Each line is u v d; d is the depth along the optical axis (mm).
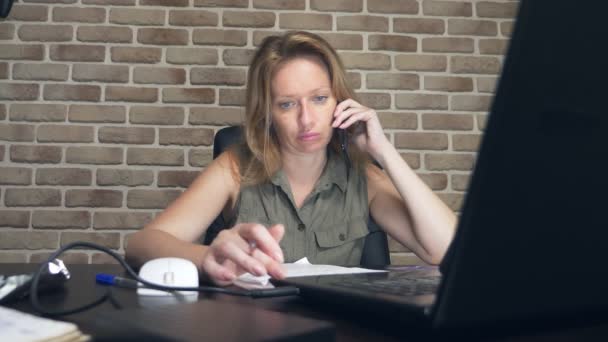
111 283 770
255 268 703
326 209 1428
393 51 2547
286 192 1405
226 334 388
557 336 427
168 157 2400
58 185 2344
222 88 2449
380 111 2521
